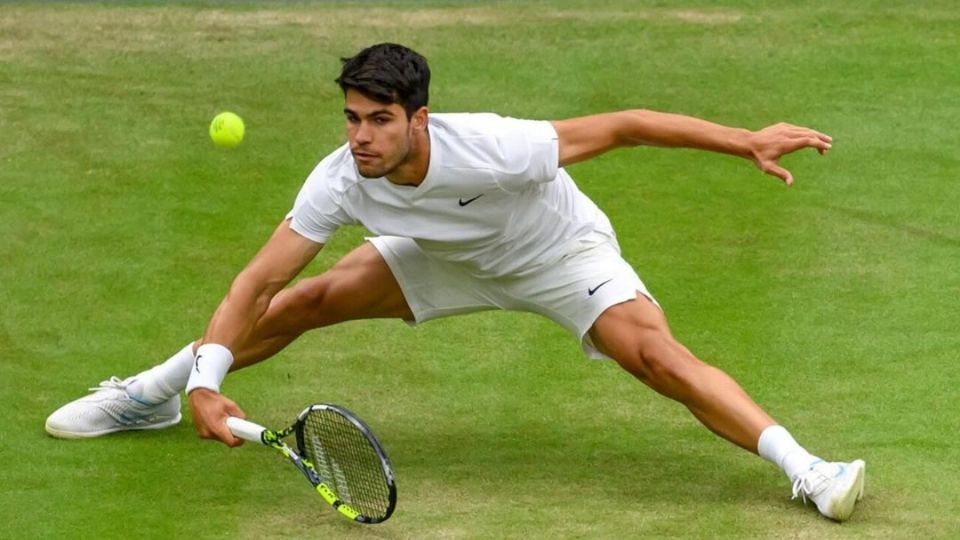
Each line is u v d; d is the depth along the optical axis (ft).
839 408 62.49
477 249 54.39
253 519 52.75
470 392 65.00
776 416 61.77
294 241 53.31
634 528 51.57
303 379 66.39
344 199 52.54
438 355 69.00
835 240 82.84
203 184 90.43
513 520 52.37
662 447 59.26
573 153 52.29
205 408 51.62
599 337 55.16
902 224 84.99
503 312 73.72
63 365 67.41
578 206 55.88
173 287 76.74
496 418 62.28
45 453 58.39
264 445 55.93
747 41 116.47
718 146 52.70
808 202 88.43
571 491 55.01
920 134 98.68
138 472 56.80
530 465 57.52
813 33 118.42
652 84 107.24
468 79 107.34
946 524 51.44
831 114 102.06
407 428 61.31
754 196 89.51
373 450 48.88
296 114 101.55
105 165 92.84
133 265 79.41
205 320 72.79
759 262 80.02
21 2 125.08
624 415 62.49
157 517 52.95
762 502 53.72
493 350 69.51
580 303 55.06
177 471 57.00
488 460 58.03
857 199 88.79
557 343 70.28
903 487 54.70
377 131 49.37
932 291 75.77
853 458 57.47
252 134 98.07
